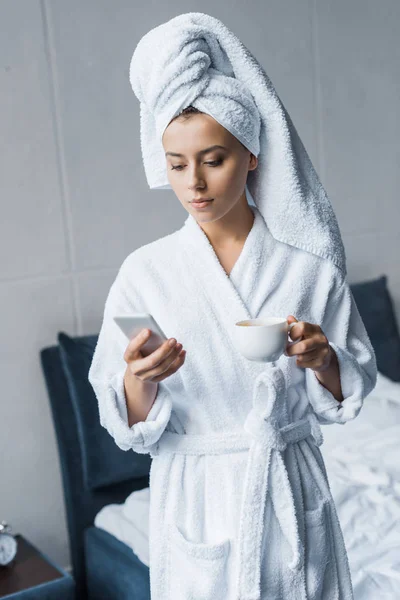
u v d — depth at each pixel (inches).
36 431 98.8
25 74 94.3
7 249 95.3
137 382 46.6
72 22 96.7
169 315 49.6
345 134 121.5
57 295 98.9
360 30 120.4
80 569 95.3
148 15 101.5
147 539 83.0
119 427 46.9
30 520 99.4
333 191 121.9
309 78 116.6
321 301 50.4
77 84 97.8
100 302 102.0
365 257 126.7
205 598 47.5
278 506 47.8
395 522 75.7
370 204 125.9
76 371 94.2
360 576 66.2
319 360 45.3
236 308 48.8
